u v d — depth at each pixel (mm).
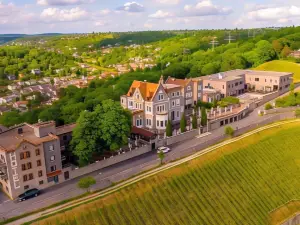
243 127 111562
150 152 99188
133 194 78062
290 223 83625
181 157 93812
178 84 130875
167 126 104375
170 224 74438
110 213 72688
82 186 75062
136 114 112500
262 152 100750
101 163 90125
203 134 111375
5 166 75062
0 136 85125
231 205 82625
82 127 86875
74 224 68812
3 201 75875
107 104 94500
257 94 155750
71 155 93375
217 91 146250
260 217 82000
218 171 90250
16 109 189375
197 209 79188
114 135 91562
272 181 92562
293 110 129750
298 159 101875
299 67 193875
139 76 195375
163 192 80562
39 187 80625
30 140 81250
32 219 68375
